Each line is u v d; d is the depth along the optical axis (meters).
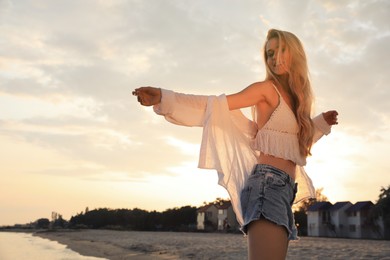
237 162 2.31
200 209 95.38
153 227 102.44
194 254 20.91
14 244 33.56
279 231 2.09
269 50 2.38
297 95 2.34
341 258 16.97
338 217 68.88
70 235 64.81
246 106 2.30
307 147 2.35
